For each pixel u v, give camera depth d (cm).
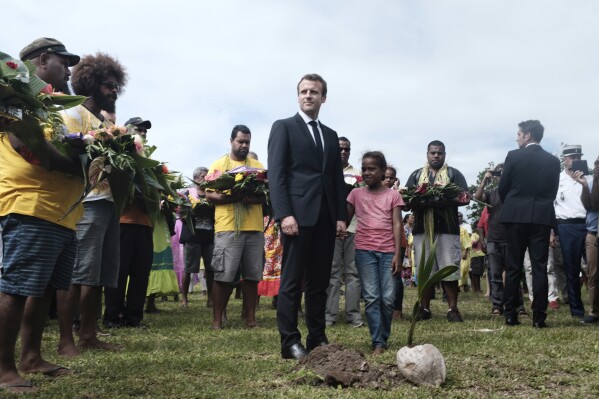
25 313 353
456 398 318
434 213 720
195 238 853
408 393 323
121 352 454
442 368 347
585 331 576
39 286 323
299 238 434
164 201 639
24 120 302
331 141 464
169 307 920
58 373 357
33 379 339
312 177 444
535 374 372
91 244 443
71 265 359
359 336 569
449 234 718
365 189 505
